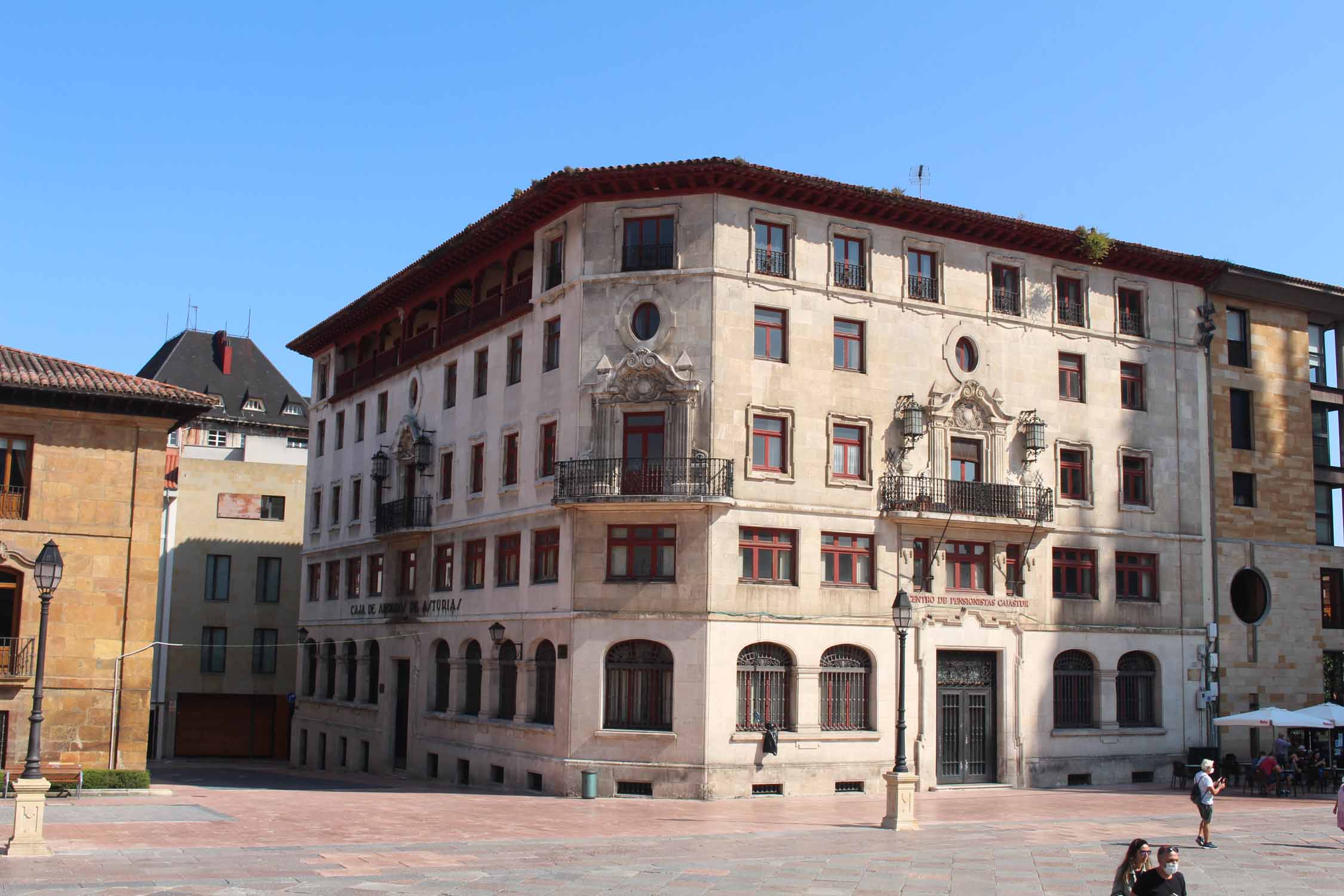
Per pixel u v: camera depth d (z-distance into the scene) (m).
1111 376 41.56
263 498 63.59
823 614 35.44
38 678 21.89
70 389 32.62
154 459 34.22
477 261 43.28
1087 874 20.72
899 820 26.78
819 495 35.81
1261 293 44.91
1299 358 46.03
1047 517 38.84
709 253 35.44
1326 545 46.12
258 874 19.45
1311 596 44.56
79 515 33.19
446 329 45.81
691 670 33.81
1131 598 40.97
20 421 32.91
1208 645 41.91
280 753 62.72
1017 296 40.19
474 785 39.62
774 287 36.06
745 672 34.47
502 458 40.38
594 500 34.62
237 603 62.31
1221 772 39.34
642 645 34.72
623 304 35.94
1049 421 40.03
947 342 38.50
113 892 17.61
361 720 49.34
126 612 33.47
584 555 35.31
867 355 37.19
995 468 38.62
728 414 34.91
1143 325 42.59
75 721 32.56
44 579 22.41
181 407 34.25
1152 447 41.97
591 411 35.69
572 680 34.88
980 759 37.72
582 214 36.81
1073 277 41.34
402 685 46.62
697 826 27.31
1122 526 40.94
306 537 57.81
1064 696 39.41
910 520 36.56
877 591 36.38
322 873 19.78
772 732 34.00
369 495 51.16
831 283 36.94
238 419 88.38
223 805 30.14
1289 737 43.12
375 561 50.06
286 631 63.19
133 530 33.72
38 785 21.11
